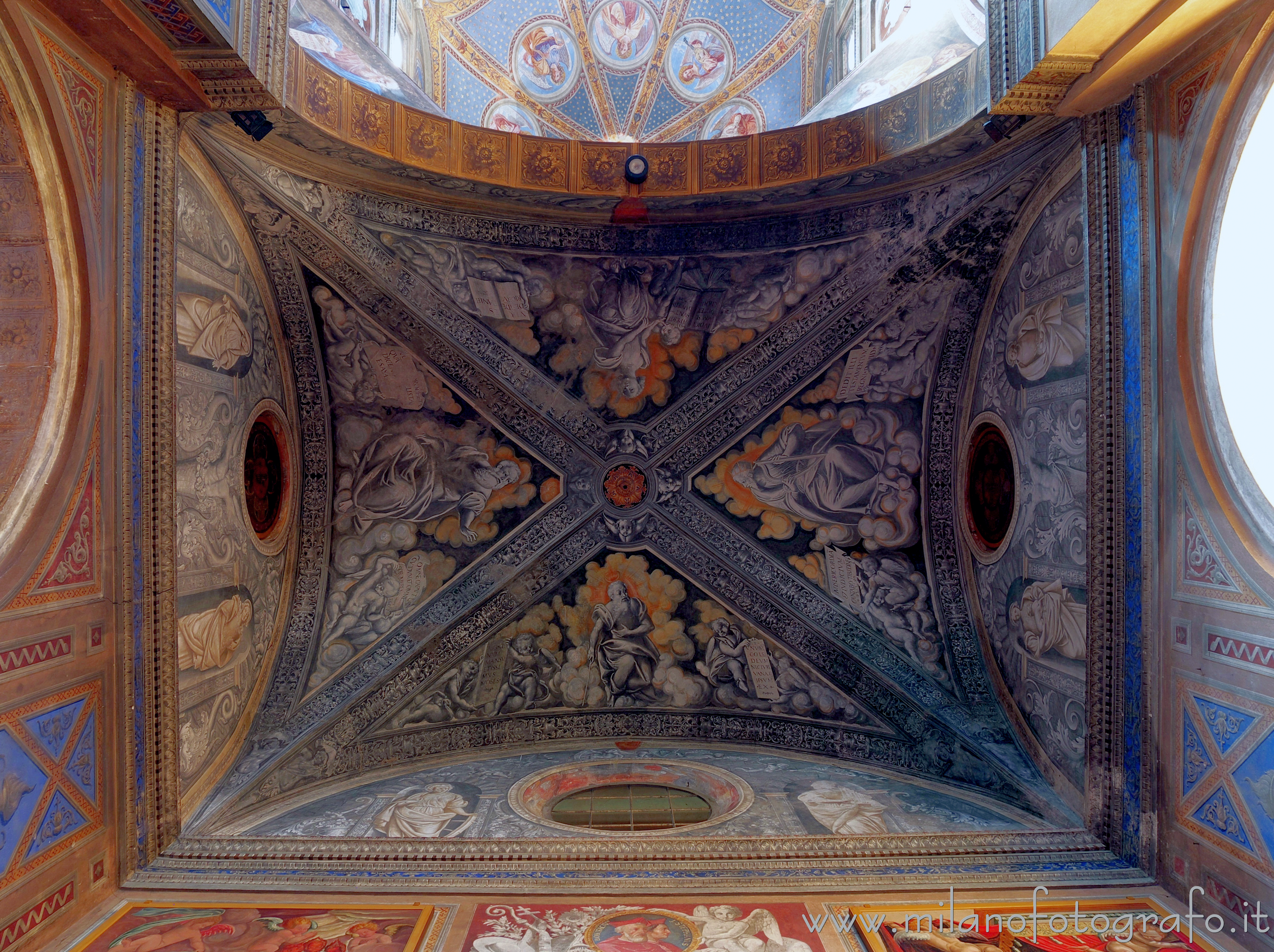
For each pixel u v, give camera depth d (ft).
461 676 28.25
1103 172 18.74
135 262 17.79
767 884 18.01
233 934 16.24
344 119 21.93
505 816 22.38
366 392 27.48
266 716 24.99
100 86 16.57
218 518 22.49
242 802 22.17
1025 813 22.07
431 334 26.91
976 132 21.02
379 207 24.30
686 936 16.21
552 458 29.25
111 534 17.76
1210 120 15.71
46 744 15.69
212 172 20.70
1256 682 15.25
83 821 16.76
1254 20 14.53
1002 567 25.22
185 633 20.94
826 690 28.02
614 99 36.68
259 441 24.98
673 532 29.66
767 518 29.35
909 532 28.32
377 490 28.32
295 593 27.17
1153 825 18.15
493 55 35.73
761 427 29.07
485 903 17.46
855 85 30.42
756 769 26.45
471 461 28.94
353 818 22.26
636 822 24.00
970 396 26.66
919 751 25.68
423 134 23.67
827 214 25.40
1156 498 18.12
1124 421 18.93
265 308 24.53
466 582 28.84
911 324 26.53
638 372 28.66
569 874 18.39
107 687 17.62
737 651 29.25
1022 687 24.25
